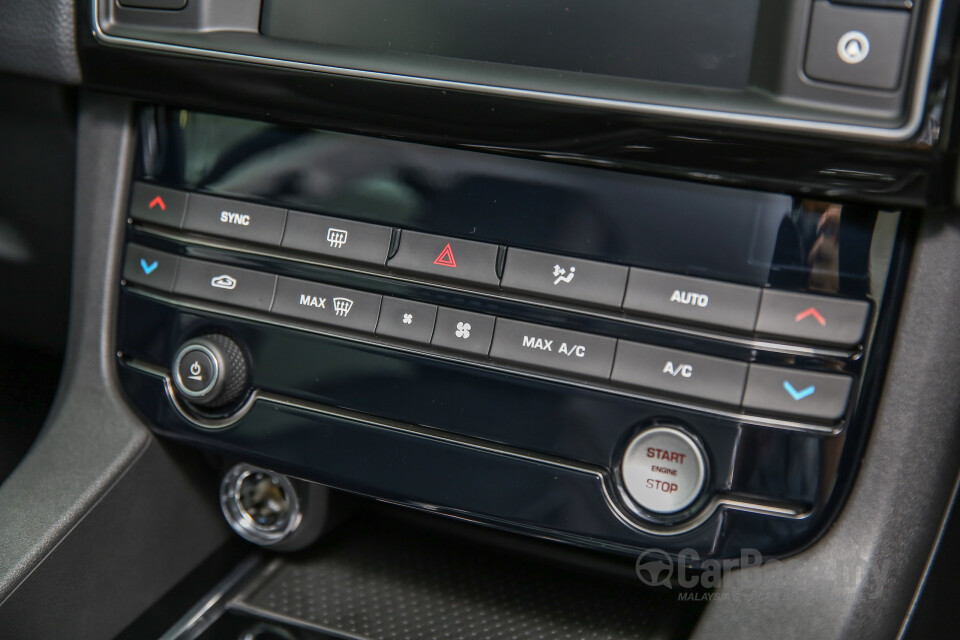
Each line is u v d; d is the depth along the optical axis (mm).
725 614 598
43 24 679
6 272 845
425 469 637
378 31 611
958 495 589
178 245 696
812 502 571
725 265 570
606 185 589
